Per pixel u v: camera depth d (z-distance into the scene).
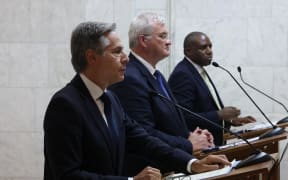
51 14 6.77
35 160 6.87
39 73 6.81
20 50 6.79
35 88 6.82
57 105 2.85
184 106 4.97
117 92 3.88
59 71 6.80
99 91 3.03
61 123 2.82
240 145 3.92
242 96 6.76
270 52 6.75
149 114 3.89
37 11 6.75
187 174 3.23
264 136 4.15
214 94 5.38
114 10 6.73
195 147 3.92
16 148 6.87
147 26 4.07
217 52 6.76
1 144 6.86
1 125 6.85
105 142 2.93
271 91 6.76
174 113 4.08
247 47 6.75
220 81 6.77
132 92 3.87
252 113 6.77
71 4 6.75
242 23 6.74
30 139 6.86
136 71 3.98
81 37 2.99
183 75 5.08
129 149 3.38
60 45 6.78
